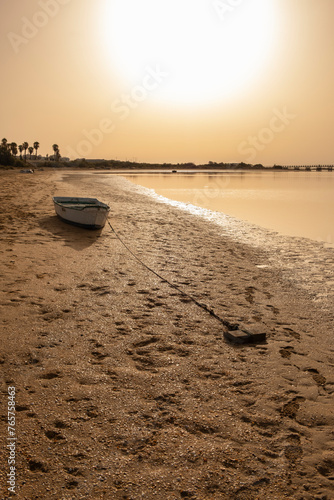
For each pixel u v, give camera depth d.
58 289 6.99
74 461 3.02
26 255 9.12
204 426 3.51
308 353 5.14
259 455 3.18
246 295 7.49
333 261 10.48
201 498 2.72
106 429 3.41
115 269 8.52
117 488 2.78
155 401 3.87
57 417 3.53
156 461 3.05
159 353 4.89
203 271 8.99
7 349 4.72
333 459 3.19
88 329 5.44
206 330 5.70
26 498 2.65
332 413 3.81
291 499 2.75
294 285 8.30
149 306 6.50
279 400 4.00
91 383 4.12
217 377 4.40
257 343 5.38
